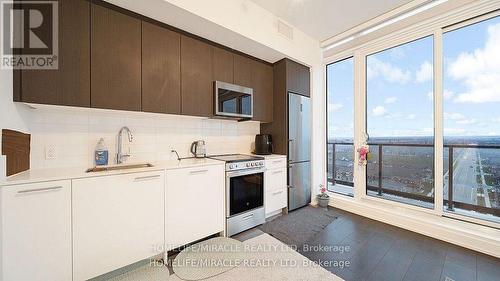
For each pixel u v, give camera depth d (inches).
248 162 93.0
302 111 123.3
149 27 72.1
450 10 84.7
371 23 104.7
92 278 56.7
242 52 104.1
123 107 66.0
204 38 88.2
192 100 83.7
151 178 64.7
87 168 64.2
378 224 99.1
